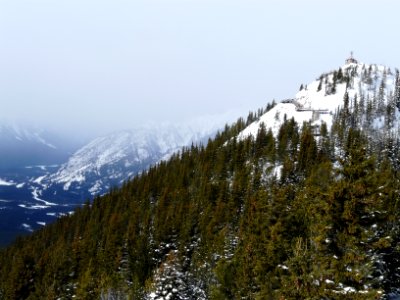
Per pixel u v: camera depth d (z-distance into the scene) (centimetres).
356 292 1867
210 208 10256
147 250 9088
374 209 1986
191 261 6906
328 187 2164
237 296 3575
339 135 13900
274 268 3167
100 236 12825
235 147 15200
